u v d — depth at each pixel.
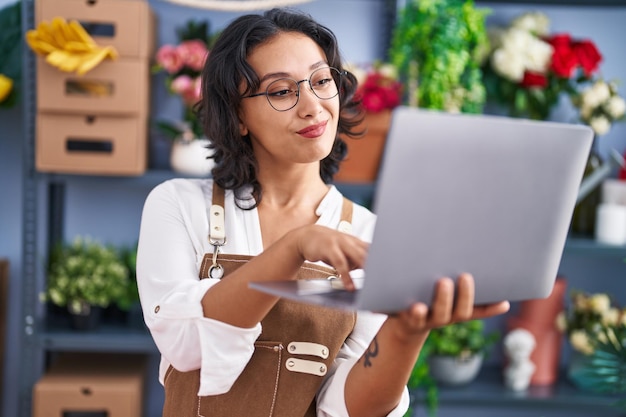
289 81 1.21
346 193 2.62
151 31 2.64
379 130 2.57
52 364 2.84
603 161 2.89
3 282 2.83
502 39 2.72
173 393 1.25
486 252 0.89
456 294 0.89
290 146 1.22
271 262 1.02
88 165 2.52
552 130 0.87
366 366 1.12
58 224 2.92
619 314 2.74
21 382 2.63
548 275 0.97
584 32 2.97
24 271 2.60
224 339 1.09
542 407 2.73
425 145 0.80
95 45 2.45
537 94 2.72
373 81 2.58
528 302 2.86
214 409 1.22
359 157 2.60
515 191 0.88
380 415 1.14
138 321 2.77
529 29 2.79
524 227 0.91
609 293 3.06
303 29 1.28
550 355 2.87
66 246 2.85
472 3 2.71
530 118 2.82
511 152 0.85
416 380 2.65
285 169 1.31
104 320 2.82
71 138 2.51
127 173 2.53
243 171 1.30
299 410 1.23
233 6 2.55
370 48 2.93
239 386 1.22
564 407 2.73
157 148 2.89
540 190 0.90
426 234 0.84
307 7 2.91
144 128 2.56
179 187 1.32
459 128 0.81
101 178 2.59
